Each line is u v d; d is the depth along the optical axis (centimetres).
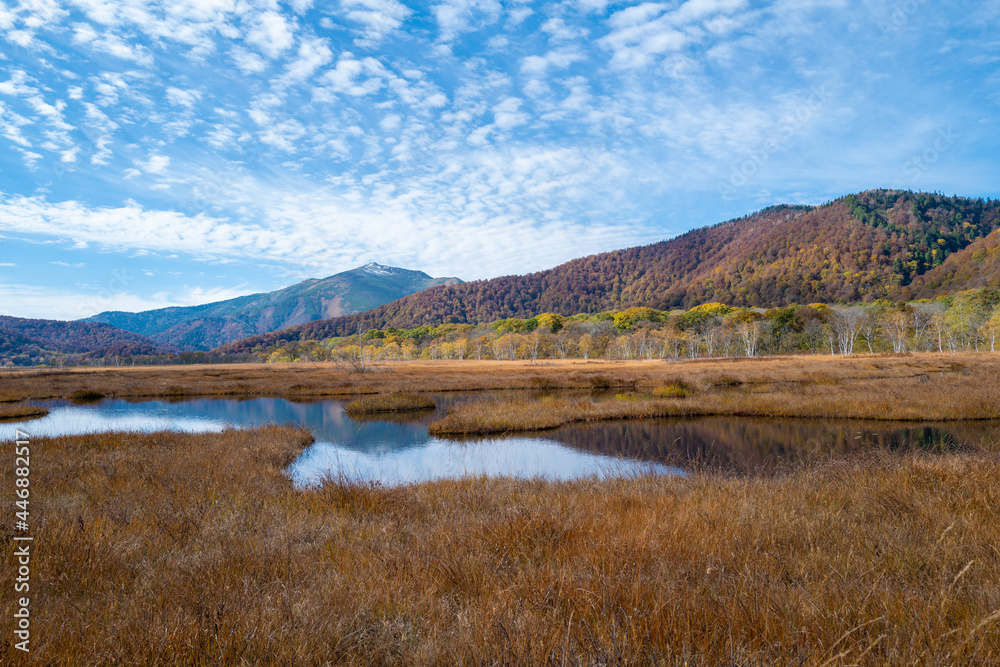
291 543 551
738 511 588
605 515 614
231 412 2919
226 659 274
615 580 366
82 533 519
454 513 703
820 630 279
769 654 256
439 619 323
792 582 375
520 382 4388
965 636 265
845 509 621
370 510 780
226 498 807
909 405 2072
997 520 493
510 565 441
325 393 4012
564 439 1792
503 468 1354
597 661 251
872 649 265
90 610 347
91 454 1229
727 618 298
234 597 354
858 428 1823
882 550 425
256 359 14625
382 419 2503
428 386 4250
